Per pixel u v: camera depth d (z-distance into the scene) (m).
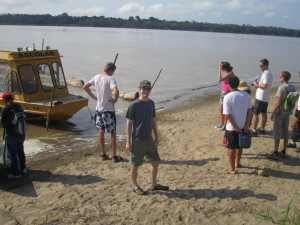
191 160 7.79
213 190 6.04
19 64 10.77
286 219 5.03
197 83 23.52
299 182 6.29
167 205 5.56
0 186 6.55
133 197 5.89
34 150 8.94
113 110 7.57
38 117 10.82
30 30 125.12
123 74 26.22
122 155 8.51
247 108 6.10
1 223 5.16
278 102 6.94
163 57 42.38
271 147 8.15
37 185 6.59
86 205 5.67
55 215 5.37
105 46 59.28
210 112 13.62
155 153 5.83
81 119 12.36
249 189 6.02
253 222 5.01
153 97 18.09
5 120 6.59
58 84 11.92
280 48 83.25
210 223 5.04
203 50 60.66
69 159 8.21
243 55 52.25
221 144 8.77
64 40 72.31
